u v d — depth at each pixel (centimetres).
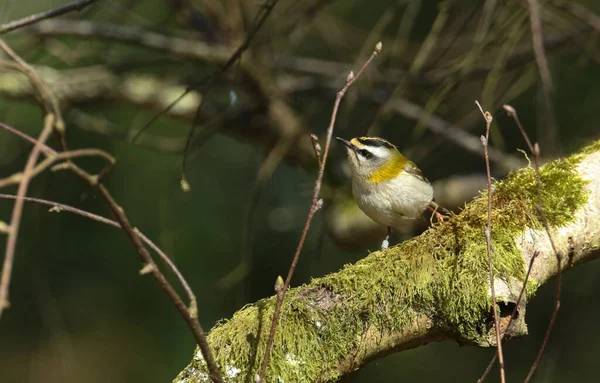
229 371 541
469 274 543
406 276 557
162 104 1247
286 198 1309
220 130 1217
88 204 1219
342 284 562
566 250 575
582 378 1120
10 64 382
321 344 550
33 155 347
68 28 1169
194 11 1235
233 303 1216
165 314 1227
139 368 1195
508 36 923
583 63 1027
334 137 1238
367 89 1138
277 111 1223
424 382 1221
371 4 1342
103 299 1225
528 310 1183
